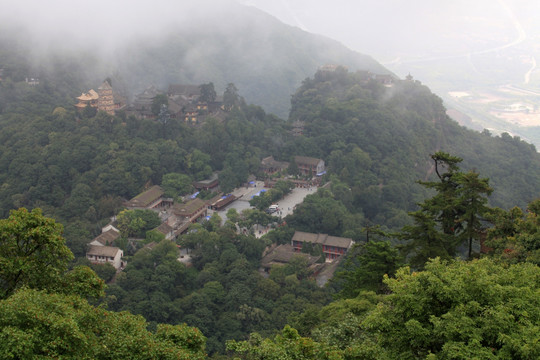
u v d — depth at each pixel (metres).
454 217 87.12
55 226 54.91
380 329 50.28
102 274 154.88
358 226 195.75
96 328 50.31
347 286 93.44
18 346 40.91
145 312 138.88
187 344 52.69
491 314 44.94
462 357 42.62
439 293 47.94
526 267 55.41
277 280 157.50
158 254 164.25
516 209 83.94
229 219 196.62
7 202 192.50
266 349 50.91
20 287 50.94
